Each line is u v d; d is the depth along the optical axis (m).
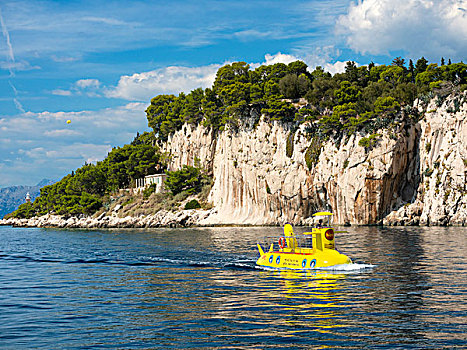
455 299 24.50
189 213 148.25
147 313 23.22
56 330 20.45
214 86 172.38
